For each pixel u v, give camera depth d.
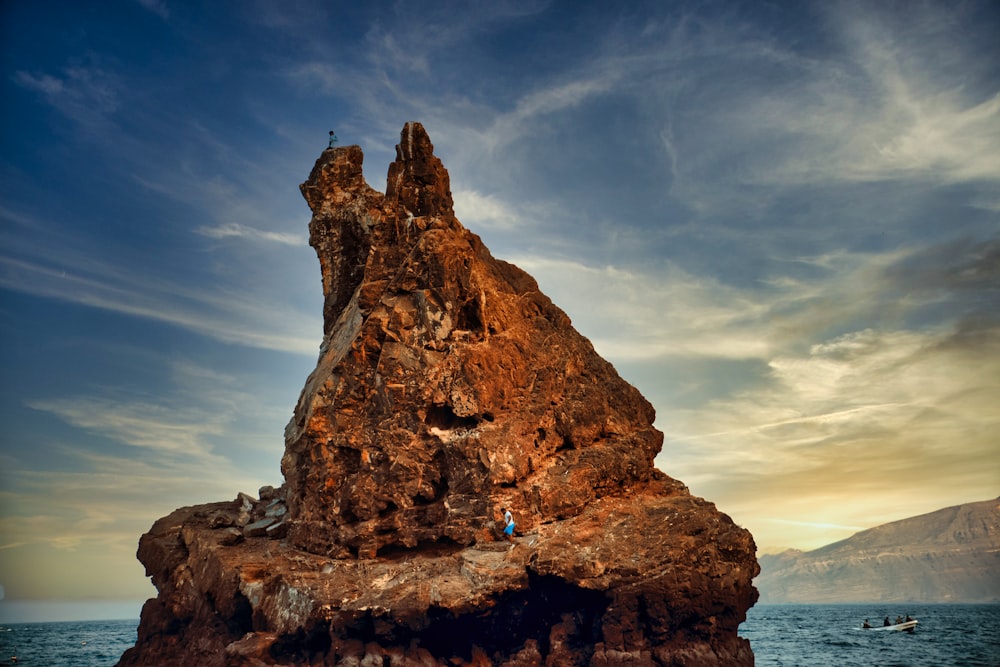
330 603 38.69
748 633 94.50
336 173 53.78
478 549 39.59
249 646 39.09
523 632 38.50
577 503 41.09
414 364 44.38
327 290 53.19
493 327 45.31
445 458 42.81
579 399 45.03
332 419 45.88
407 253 47.75
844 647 68.25
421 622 37.19
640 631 37.12
